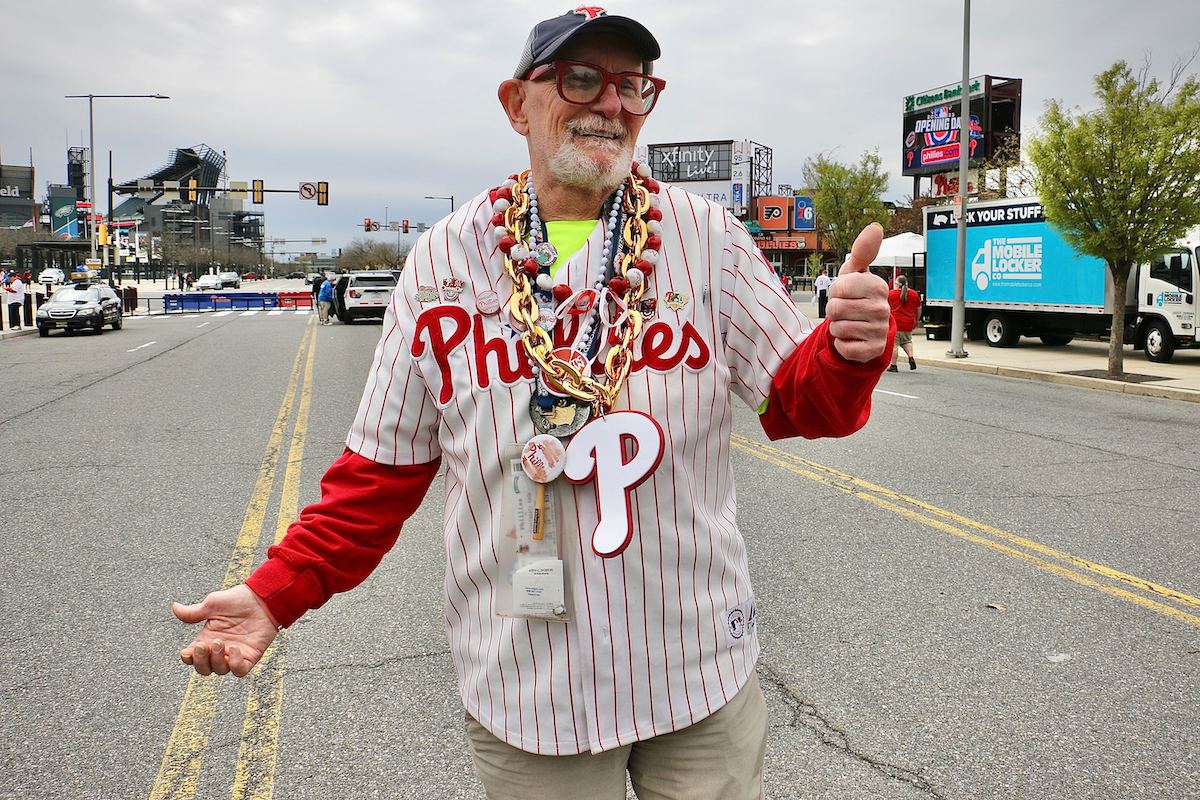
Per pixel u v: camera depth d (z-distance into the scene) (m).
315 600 1.53
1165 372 13.98
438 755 2.98
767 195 75.44
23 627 4.04
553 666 1.40
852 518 5.75
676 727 1.42
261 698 3.37
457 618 1.55
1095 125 12.66
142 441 8.40
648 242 1.46
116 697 3.38
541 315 1.44
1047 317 17.95
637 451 1.35
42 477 6.95
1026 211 17.80
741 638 1.51
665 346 1.43
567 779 1.43
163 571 4.78
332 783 2.83
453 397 1.47
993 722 3.16
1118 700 3.31
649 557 1.38
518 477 1.40
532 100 1.52
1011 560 4.90
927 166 43.28
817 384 1.34
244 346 19.52
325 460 7.54
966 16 16.56
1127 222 12.71
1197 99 12.54
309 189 40.16
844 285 1.25
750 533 5.43
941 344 19.95
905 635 3.90
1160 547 5.14
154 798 2.76
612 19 1.43
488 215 1.52
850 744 3.04
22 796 2.77
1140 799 2.71
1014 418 9.98
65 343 20.84
